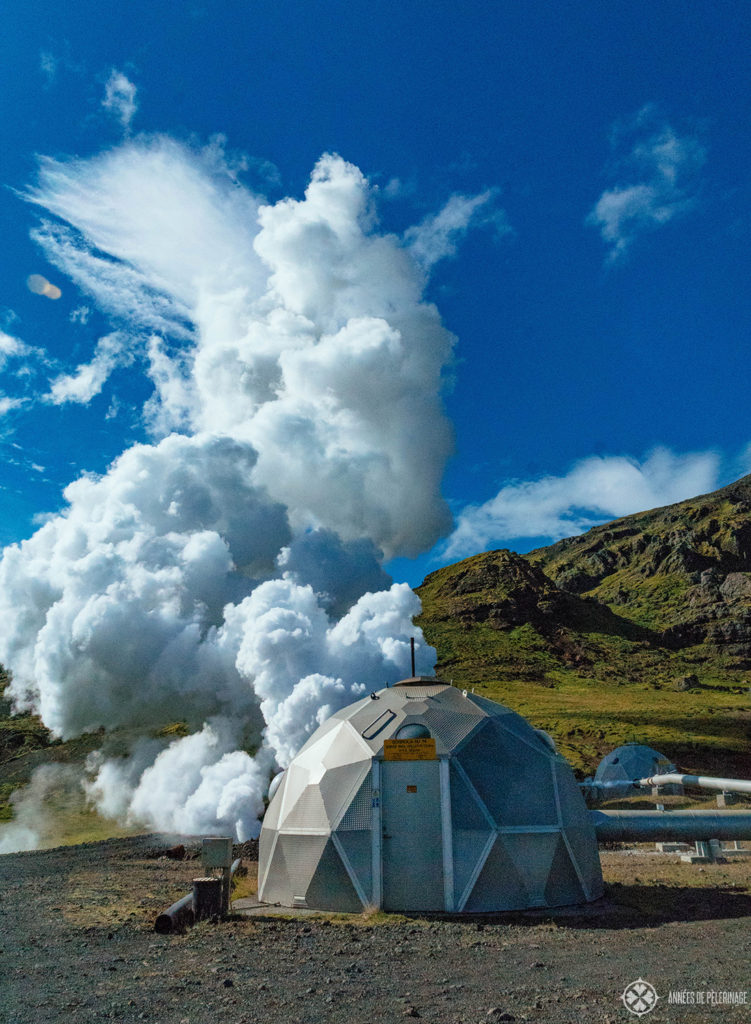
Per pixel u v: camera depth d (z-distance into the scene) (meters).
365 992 8.86
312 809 17.22
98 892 19.20
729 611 180.88
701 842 25.77
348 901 15.77
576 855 17.16
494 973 9.86
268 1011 7.99
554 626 166.50
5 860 29.50
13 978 9.67
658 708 99.06
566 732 81.56
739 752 72.69
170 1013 7.93
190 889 20.09
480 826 16.11
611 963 10.30
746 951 10.95
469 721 18.11
